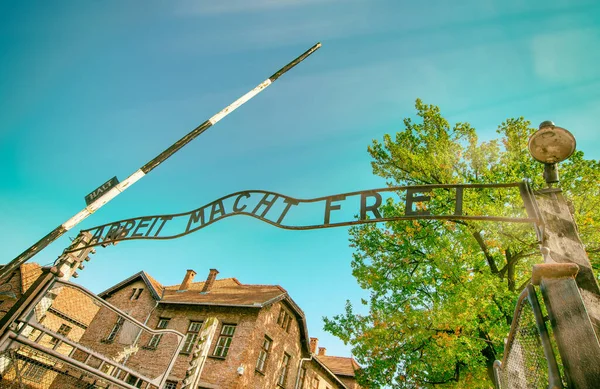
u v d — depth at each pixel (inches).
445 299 370.3
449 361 349.1
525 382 109.3
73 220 171.0
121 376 644.1
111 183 186.4
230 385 560.7
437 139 436.5
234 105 214.2
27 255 163.8
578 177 360.5
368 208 126.6
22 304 153.0
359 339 432.5
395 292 429.1
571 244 91.1
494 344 347.3
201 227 166.4
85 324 960.3
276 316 716.0
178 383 603.5
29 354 153.2
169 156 193.5
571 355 70.1
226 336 648.4
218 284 928.3
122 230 199.5
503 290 329.7
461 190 113.7
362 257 470.0
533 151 109.3
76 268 200.2
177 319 731.4
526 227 335.6
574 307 75.5
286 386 711.1
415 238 421.1
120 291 898.7
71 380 166.9
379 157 496.7
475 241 380.5
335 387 971.3
